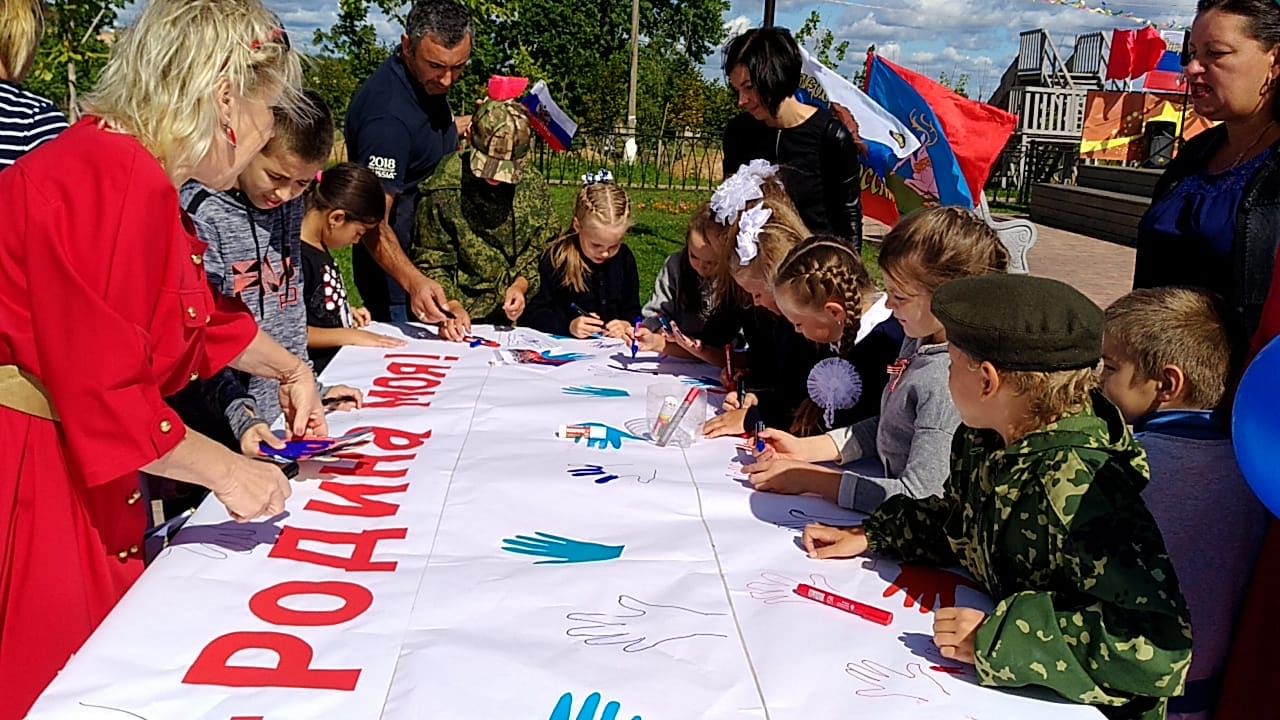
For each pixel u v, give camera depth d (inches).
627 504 81.3
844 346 99.7
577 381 121.3
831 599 65.9
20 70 93.8
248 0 67.7
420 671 55.7
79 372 59.9
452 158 155.9
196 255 73.4
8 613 66.2
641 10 1080.2
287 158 87.2
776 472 85.0
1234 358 80.8
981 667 56.6
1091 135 702.5
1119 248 459.5
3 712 66.4
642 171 684.1
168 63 64.2
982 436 66.9
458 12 161.9
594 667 56.9
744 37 158.2
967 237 78.8
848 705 54.8
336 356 128.3
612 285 158.2
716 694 55.0
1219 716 80.1
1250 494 79.0
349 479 84.4
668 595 66.0
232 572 66.8
